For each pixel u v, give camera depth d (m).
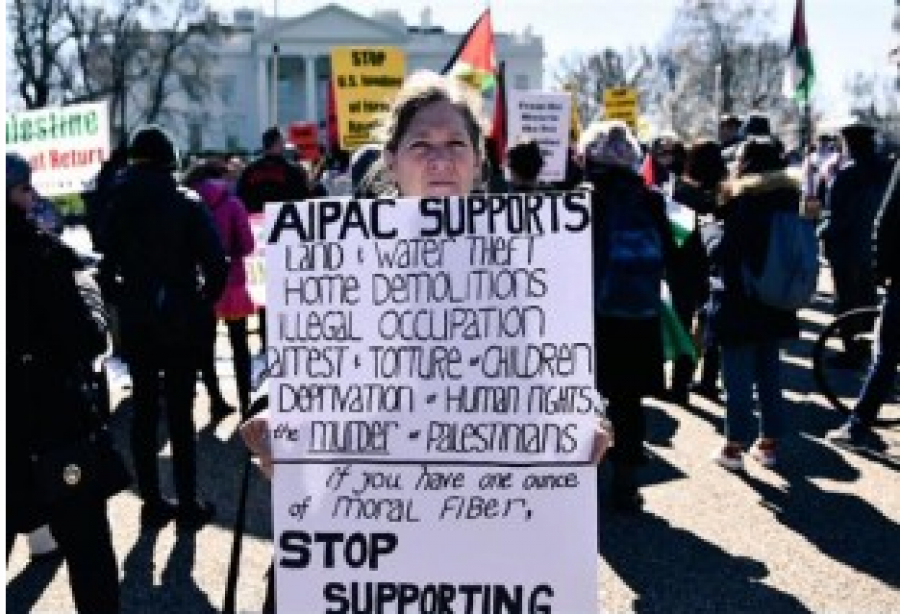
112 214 4.73
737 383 5.59
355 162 3.51
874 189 8.00
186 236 4.73
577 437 2.06
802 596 4.04
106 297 4.80
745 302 5.39
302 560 2.11
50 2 56.56
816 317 10.78
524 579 2.07
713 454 5.87
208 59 66.31
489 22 8.26
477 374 2.07
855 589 4.09
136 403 4.89
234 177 8.66
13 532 2.97
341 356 2.09
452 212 2.07
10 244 2.92
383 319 2.08
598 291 4.77
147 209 4.69
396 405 2.09
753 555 4.46
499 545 2.08
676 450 6.09
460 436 2.08
